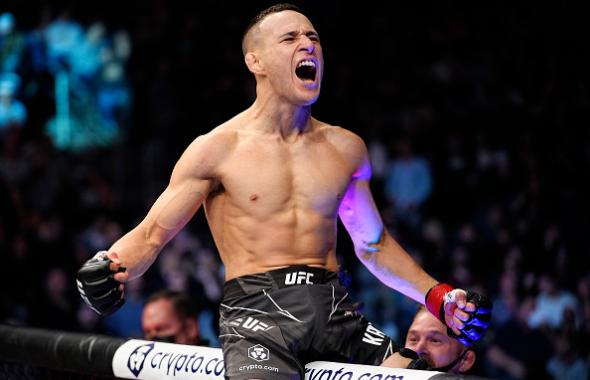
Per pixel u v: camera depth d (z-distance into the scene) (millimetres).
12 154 9312
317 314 2326
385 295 7172
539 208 7750
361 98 9922
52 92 11148
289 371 2240
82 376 2795
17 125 9484
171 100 9867
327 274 2408
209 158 2377
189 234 8117
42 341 2791
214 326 7152
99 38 11547
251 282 2365
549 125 8852
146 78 10219
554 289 6602
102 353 2598
